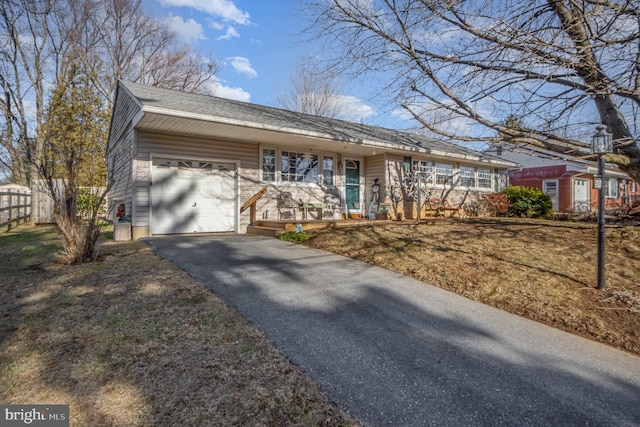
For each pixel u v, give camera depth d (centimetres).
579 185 2012
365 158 1272
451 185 1420
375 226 918
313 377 250
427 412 217
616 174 2030
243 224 984
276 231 856
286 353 282
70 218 557
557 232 784
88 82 1711
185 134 888
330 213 1157
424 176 1316
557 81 486
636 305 395
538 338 337
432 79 585
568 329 360
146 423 197
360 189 1256
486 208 1462
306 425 201
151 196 848
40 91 1564
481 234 781
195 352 276
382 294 444
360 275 525
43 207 1348
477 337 334
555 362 292
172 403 215
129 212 877
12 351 272
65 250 565
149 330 311
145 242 748
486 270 532
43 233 999
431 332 340
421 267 559
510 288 462
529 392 245
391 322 359
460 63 533
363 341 311
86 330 309
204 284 445
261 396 225
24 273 490
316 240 778
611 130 522
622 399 243
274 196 1041
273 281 473
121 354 270
